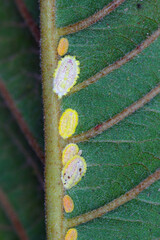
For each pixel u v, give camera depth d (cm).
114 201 7
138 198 7
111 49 7
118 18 7
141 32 7
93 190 7
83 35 7
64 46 7
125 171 7
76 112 7
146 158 7
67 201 7
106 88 7
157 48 7
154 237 7
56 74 7
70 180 7
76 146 7
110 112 7
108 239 7
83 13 7
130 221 7
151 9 7
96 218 7
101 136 7
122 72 7
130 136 7
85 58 7
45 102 7
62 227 7
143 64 7
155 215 7
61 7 7
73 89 7
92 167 7
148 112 7
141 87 7
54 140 7
